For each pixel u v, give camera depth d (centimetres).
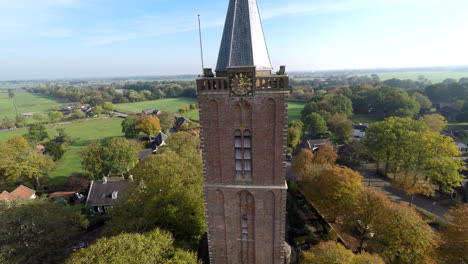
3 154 6900
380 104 13625
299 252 3766
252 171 2305
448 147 5484
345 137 9931
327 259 2886
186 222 3459
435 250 3366
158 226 3319
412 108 12256
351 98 15375
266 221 2467
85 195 6425
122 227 3222
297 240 3994
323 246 3117
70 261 2344
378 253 3400
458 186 5659
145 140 11800
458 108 12650
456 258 3203
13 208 3653
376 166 7581
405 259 3162
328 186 4488
